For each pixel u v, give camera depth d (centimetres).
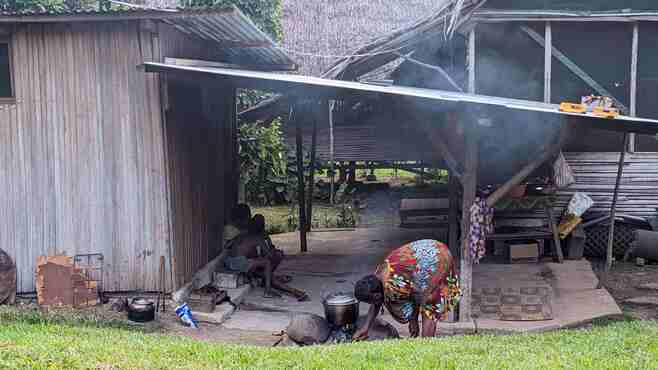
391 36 1230
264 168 1988
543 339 653
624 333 676
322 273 1145
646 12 1209
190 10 815
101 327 768
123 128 876
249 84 863
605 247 1241
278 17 1855
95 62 870
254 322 872
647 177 1242
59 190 883
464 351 591
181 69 809
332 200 1959
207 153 1099
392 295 676
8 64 874
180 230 933
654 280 1085
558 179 1162
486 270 1124
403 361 548
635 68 1214
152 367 521
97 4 1522
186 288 927
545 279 1070
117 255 886
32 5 1427
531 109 766
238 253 1043
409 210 1341
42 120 877
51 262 856
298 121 1327
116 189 882
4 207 884
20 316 793
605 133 1259
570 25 1251
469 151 824
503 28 1273
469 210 833
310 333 712
